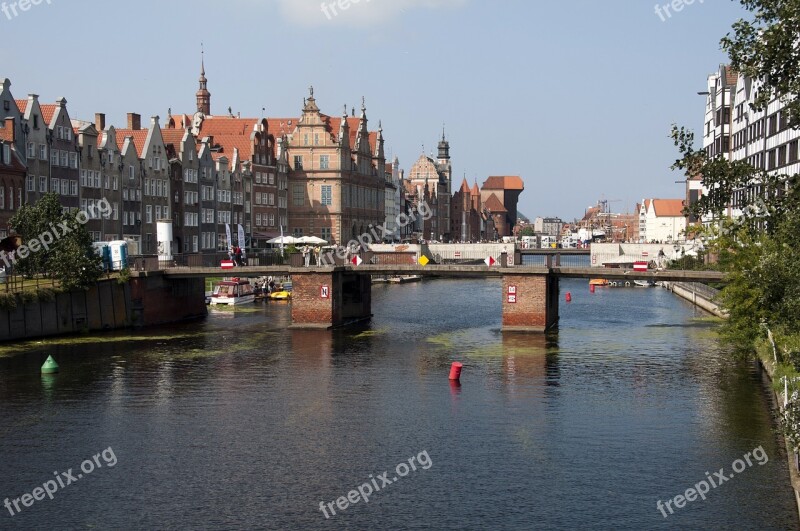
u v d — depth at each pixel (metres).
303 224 172.50
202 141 147.62
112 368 64.62
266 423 49.50
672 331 86.06
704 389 57.44
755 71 29.58
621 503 37.19
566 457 43.16
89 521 35.84
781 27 28.31
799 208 31.31
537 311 84.00
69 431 47.88
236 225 152.12
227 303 110.69
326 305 86.88
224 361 67.94
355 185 182.00
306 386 58.81
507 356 70.44
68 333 80.88
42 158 101.88
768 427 47.91
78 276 80.69
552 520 35.50
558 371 63.84
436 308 112.56
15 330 75.81
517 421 49.75
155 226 127.00
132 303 88.06
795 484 37.66
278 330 86.38
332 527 35.03
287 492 38.78
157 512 36.69
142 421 49.88
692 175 32.31
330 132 171.75
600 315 102.81
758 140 107.38
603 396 55.66
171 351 72.38
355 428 48.44
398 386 58.84
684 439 45.91
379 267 89.56
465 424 49.12
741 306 60.00
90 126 112.06
